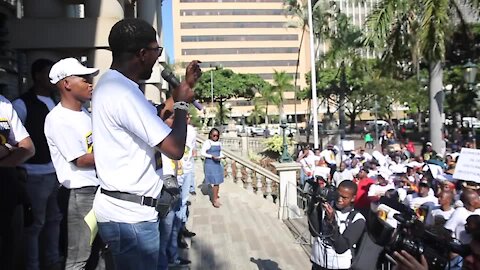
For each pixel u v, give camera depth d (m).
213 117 73.94
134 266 2.44
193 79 2.48
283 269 7.04
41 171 3.88
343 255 4.56
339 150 17.47
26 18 8.88
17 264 3.78
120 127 2.34
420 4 15.45
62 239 3.86
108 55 8.98
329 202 4.58
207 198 11.52
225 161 13.32
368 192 10.09
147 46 2.49
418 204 8.28
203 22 107.56
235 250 7.84
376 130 41.41
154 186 2.48
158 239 2.52
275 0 109.56
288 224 9.58
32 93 4.02
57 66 3.51
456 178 7.56
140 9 14.12
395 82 43.34
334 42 40.31
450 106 36.84
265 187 11.60
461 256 2.45
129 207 2.38
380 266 3.65
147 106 2.34
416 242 2.15
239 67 108.31
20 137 3.27
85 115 3.61
